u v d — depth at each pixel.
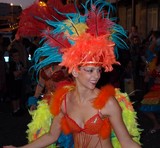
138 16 21.47
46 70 4.35
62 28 3.06
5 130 7.51
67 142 3.55
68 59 2.70
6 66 9.89
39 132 3.71
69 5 4.00
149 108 6.84
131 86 9.09
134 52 11.81
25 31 4.18
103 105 2.71
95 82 2.71
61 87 3.06
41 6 4.05
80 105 2.81
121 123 2.77
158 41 8.16
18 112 8.82
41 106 3.75
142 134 6.89
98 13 2.98
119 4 22.83
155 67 6.72
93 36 2.80
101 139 2.80
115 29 3.05
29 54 9.68
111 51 2.71
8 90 8.83
